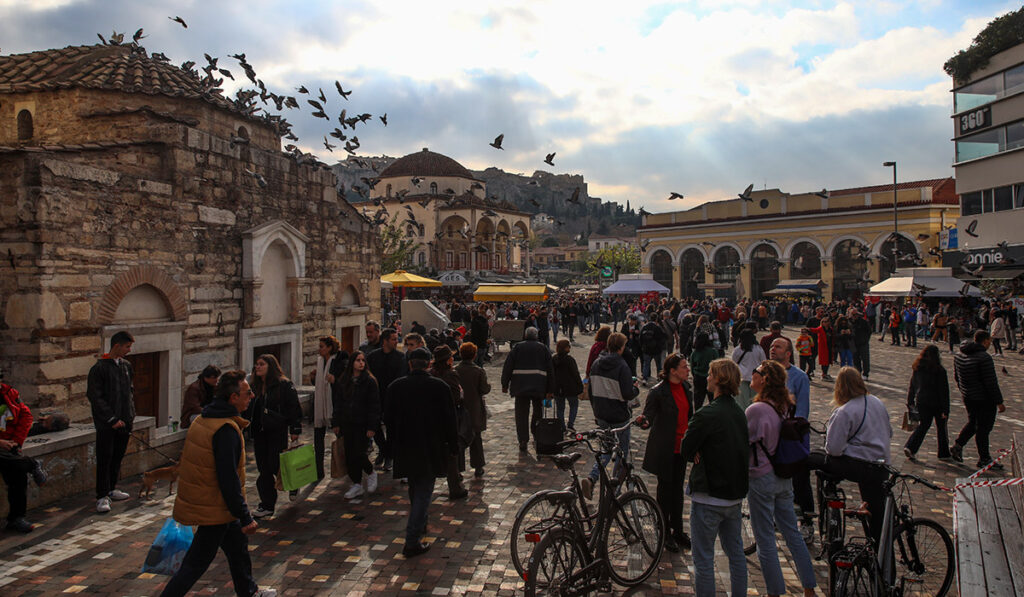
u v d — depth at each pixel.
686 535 6.84
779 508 5.62
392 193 64.81
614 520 5.95
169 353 11.84
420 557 6.46
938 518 7.37
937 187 49.19
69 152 10.70
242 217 13.80
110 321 10.61
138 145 11.71
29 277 9.49
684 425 6.87
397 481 9.21
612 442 6.16
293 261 15.31
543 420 6.51
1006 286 29.16
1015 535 5.00
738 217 55.34
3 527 7.14
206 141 12.67
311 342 16.38
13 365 9.57
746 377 10.10
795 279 52.12
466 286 53.62
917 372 9.77
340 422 8.45
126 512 7.71
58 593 5.68
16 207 9.45
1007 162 31.86
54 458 8.02
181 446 10.12
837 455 5.87
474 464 9.23
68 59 15.81
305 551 6.63
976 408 9.37
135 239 11.10
